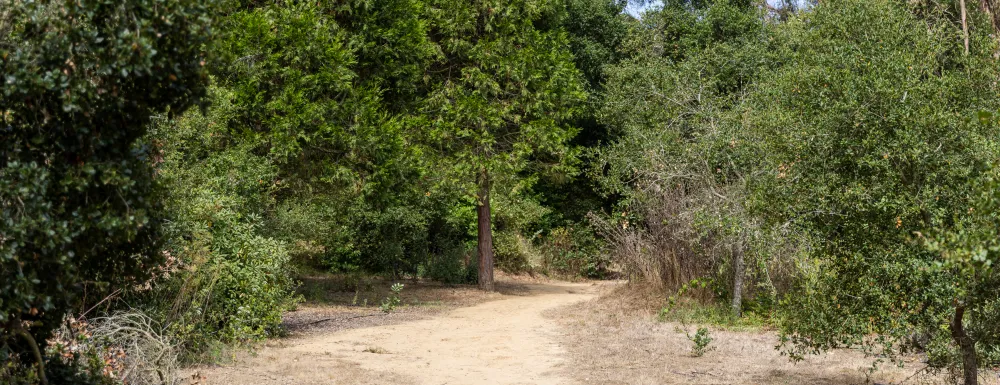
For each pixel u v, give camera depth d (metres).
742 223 10.75
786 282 12.70
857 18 7.66
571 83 21.38
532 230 28.64
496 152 20.73
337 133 15.52
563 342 10.94
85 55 3.78
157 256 4.50
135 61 3.64
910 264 5.45
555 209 29.66
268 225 14.88
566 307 15.95
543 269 27.42
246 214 12.66
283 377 8.00
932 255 5.29
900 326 5.75
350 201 19.95
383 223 23.47
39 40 3.74
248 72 14.88
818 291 6.45
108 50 3.71
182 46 3.79
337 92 16.05
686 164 13.56
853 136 5.91
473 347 10.49
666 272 14.56
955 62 7.15
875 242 5.80
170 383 6.94
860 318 6.01
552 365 9.02
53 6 3.75
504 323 13.52
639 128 16.12
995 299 5.28
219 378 7.73
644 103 19.31
